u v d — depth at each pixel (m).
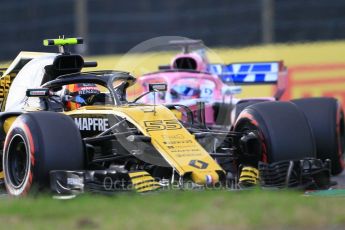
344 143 35.28
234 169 30.59
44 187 26.78
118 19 106.38
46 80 32.62
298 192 26.66
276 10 91.88
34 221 21.16
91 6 115.56
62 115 27.84
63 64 32.22
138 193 25.19
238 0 112.38
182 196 23.55
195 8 115.81
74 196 25.56
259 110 29.22
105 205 22.73
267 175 27.53
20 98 33.12
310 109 33.91
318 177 28.52
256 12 97.88
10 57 100.00
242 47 73.88
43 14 102.56
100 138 27.83
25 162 28.09
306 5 90.12
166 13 112.56
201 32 100.44
